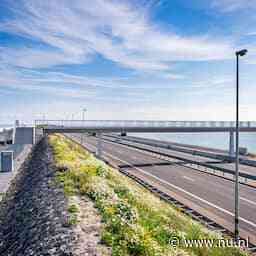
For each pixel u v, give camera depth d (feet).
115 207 54.34
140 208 62.23
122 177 120.88
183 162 184.24
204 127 228.63
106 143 340.80
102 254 36.19
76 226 44.42
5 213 70.23
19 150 152.97
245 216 79.25
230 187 115.03
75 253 36.24
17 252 45.01
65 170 90.53
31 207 63.26
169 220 59.11
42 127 197.88
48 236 43.39
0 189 87.51
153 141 342.44
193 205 89.76
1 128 157.38
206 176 138.41
